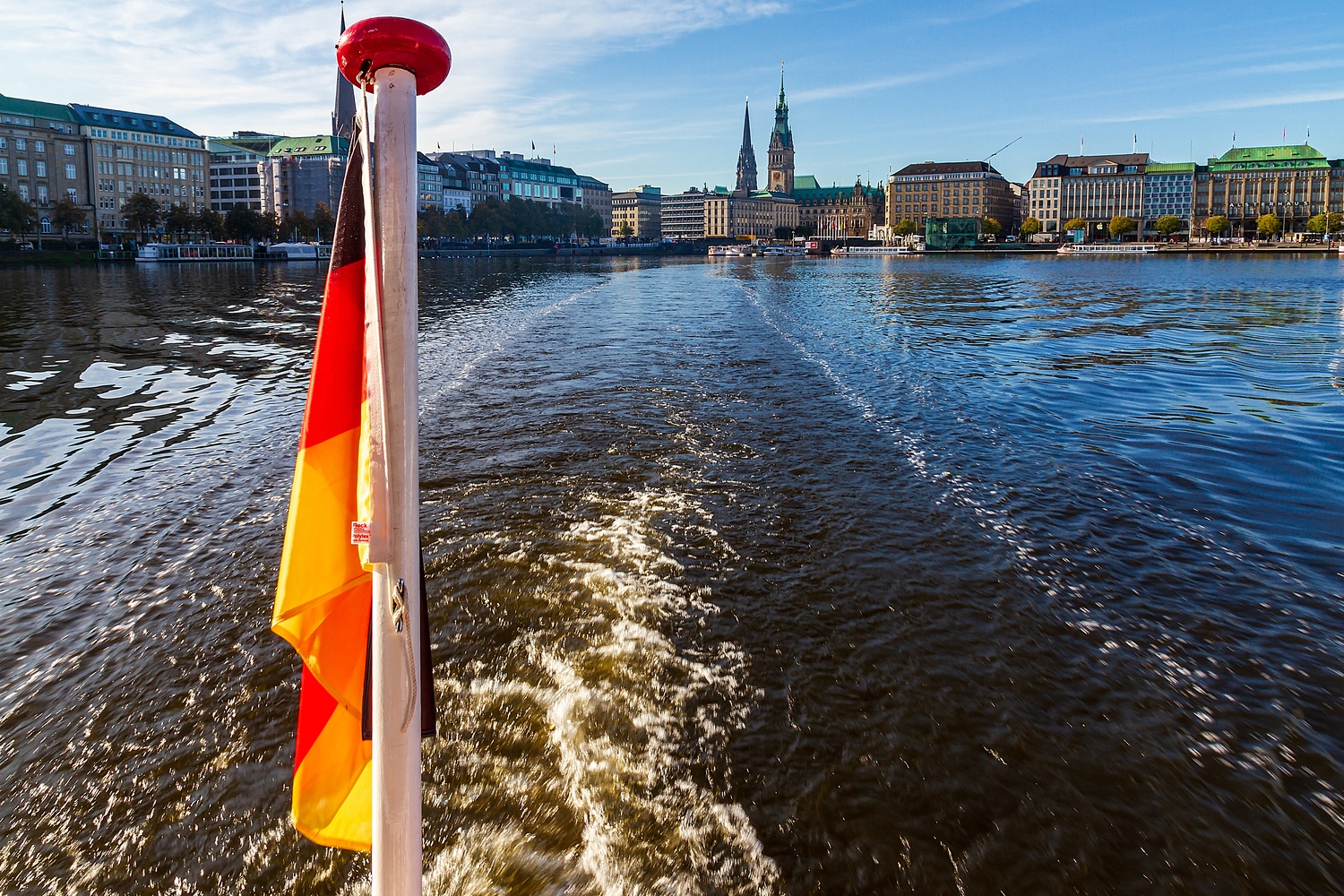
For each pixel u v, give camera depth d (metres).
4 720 6.17
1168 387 19.28
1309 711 6.07
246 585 8.52
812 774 5.30
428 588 8.04
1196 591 8.14
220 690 6.53
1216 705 6.15
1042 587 8.21
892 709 6.06
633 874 4.41
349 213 2.47
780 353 24.97
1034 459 12.95
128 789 5.34
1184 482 11.74
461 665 6.56
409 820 2.29
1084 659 6.81
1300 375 21.02
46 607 8.12
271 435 15.11
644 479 11.81
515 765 5.29
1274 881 4.48
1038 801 5.09
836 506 10.60
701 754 5.47
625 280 77.19
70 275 87.69
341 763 2.65
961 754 5.54
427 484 11.66
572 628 7.20
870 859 4.59
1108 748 5.63
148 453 13.99
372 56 2.26
